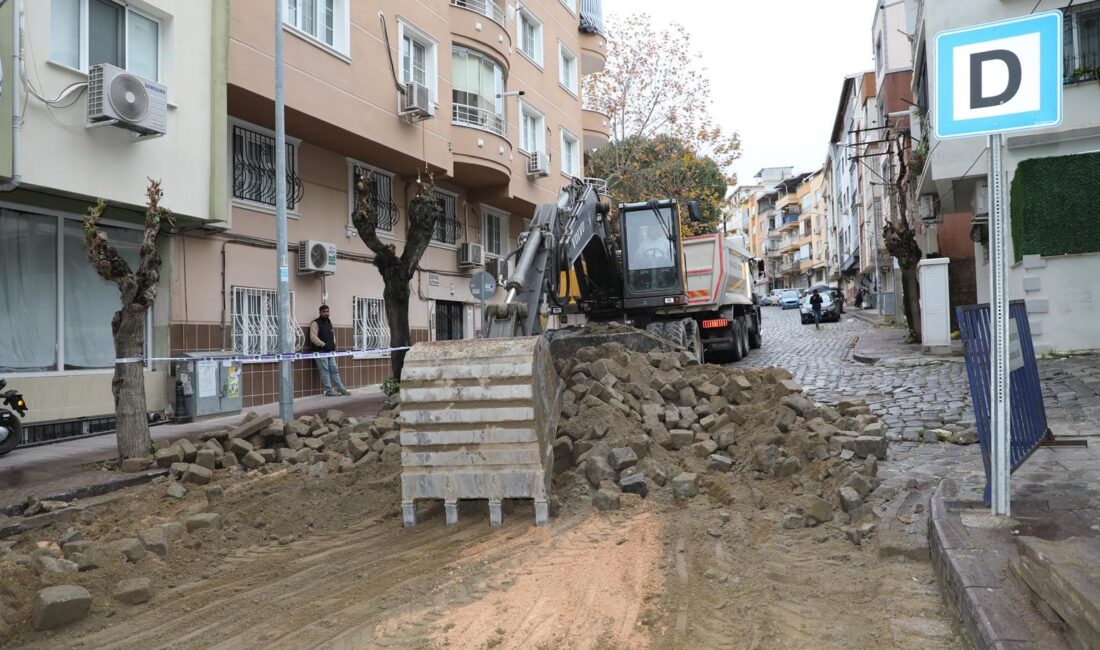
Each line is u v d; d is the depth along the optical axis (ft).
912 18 74.43
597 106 118.42
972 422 30.60
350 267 57.00
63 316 37.78
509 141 70.85
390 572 17.44
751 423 26.04
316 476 25.76
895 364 53.57
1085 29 49.08
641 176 121.80
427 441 20.57
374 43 53.42
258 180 48.42
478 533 19.84
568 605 14.97
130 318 28.25
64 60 34.30
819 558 17.21
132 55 37.63
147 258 28.40
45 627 15.10
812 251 293.23
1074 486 19.20
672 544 18.19
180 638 14.52
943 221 76.07
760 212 362.53
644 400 27.30
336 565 18.22
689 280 63.93
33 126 32.37
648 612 14.51
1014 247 50.14
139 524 22.11
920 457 25.31
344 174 56.59
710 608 14.66
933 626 13.58
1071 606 11.03
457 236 71.72
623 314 52.08
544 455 20.61
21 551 20.03
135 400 28.50
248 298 47.91
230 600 16.35
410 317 64.34
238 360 34.83
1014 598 12.67
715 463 23.31
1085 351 46.91
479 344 20.74
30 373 36.09
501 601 15.29
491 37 67.51
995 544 15.20
